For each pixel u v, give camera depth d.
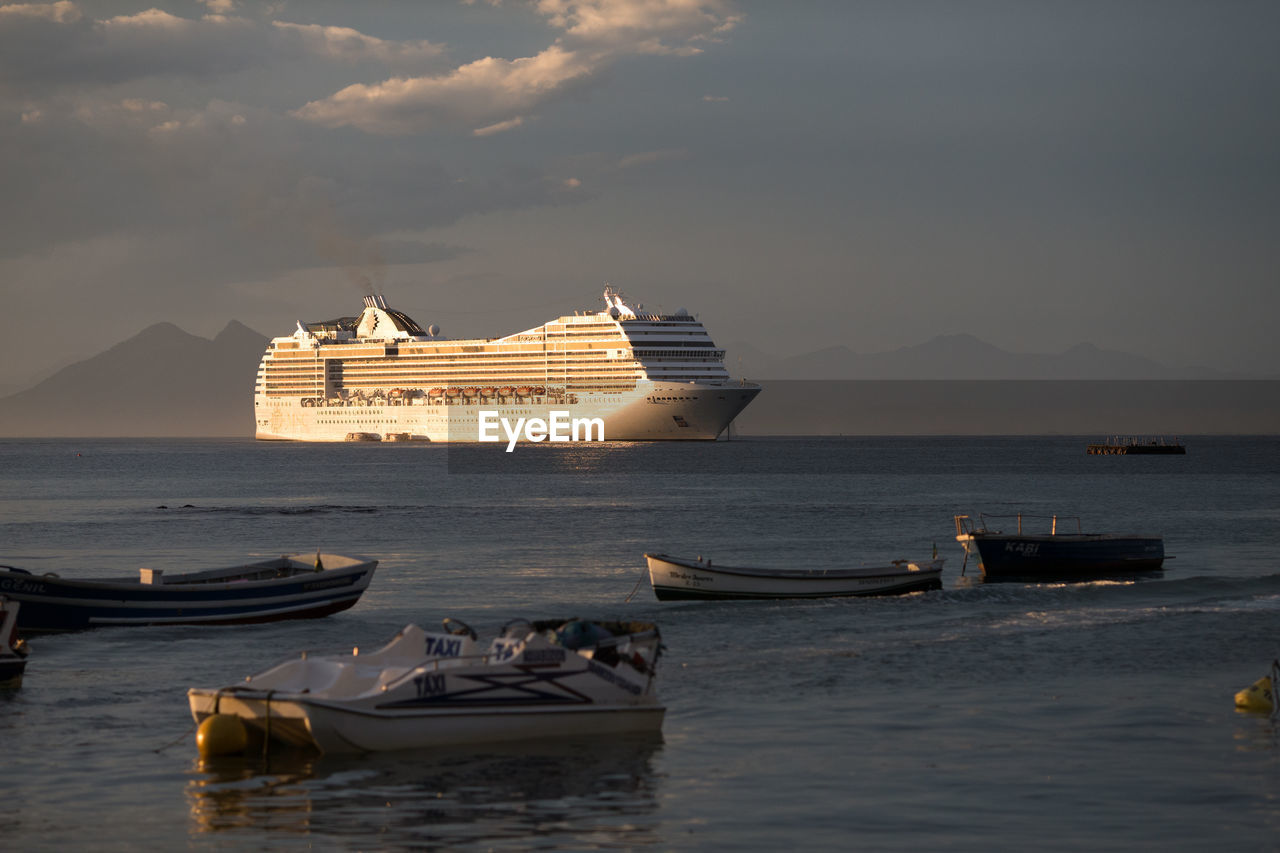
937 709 30.70
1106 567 60.22
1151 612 44.62
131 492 147.00
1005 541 58.88
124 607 42.78
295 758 26.48
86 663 37.28
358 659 28.28
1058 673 34.66
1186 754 26.80
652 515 103.94
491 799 23.97
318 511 110.75
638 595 53.47
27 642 40.31
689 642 39.91
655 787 24.69
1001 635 40.25
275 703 26.36
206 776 25.36
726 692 32.59
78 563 69.56
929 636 40.38
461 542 80.12
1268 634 40.06
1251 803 23.61
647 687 28.95
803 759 26.56
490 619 45.75
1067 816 22.94
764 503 120.12
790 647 38.78
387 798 24.03
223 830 22.34
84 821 22.81
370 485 155.75
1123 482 167.88
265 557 72.38
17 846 21.56
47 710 31.02
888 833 22.09
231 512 110.69
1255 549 73.81
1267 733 28.41
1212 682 33.47
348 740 26.36
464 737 27.33
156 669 36.31
